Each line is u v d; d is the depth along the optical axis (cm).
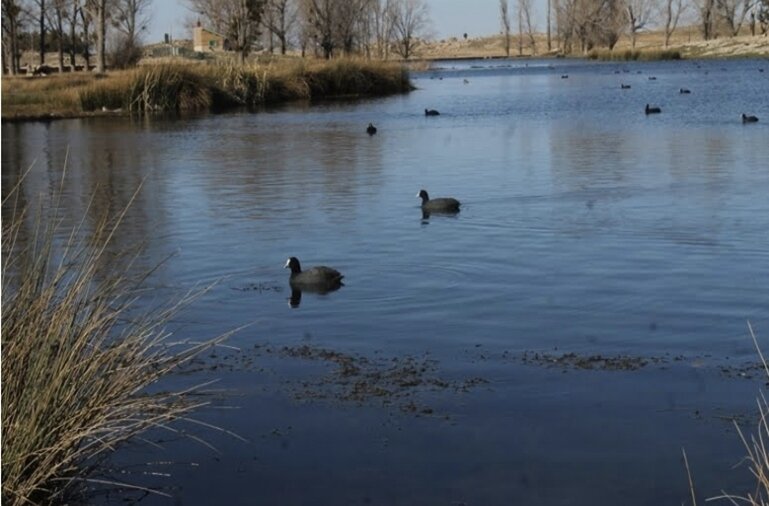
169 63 4072
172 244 1284
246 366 816
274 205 1570
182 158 2267
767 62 7306
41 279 650
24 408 580
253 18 6128
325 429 691
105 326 718
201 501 597
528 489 599
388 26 9462
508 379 775
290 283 1062
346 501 593
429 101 4278
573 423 691
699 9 9462
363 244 1259
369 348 857
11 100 4072
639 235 1277
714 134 2494
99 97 3884
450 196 1605
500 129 2819
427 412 715
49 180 1923
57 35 6844
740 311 936
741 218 1362
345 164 2088
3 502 554
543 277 1076
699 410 707
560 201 1536
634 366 797
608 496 589
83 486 618
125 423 697
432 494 598
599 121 3006
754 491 590
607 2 9700
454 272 1104
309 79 4688
